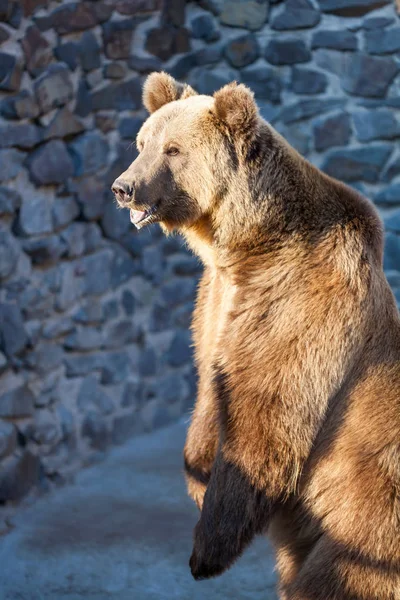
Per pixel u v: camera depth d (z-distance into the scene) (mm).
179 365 18688
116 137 16609
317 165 19094
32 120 14305
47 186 14727
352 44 18641
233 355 7938
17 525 13352
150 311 17781
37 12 14328
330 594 7973
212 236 8453
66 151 15211
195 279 18953
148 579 11891
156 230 17875
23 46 13945
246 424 7750
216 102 8211
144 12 17203
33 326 14484
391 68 18641
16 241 14055
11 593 11406
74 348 15586
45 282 14750
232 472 7801
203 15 18734
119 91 16578
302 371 7711
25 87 14031
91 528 13359
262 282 8070
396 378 8266
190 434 9172
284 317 7867
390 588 7883
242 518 7789
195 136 8289
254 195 8133
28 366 14344
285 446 7707
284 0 18656
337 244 8102
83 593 11492
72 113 15305
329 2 18562
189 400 19000
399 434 8062
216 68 18906
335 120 18906
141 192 8242
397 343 8422
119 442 16906
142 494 14750
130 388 17234
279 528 8766
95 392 16234
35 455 14477
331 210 8297
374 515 7938
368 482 8023
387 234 19125
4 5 13422
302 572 8188
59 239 15047
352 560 7945
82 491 14852
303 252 8070
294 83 18875
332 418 8195
